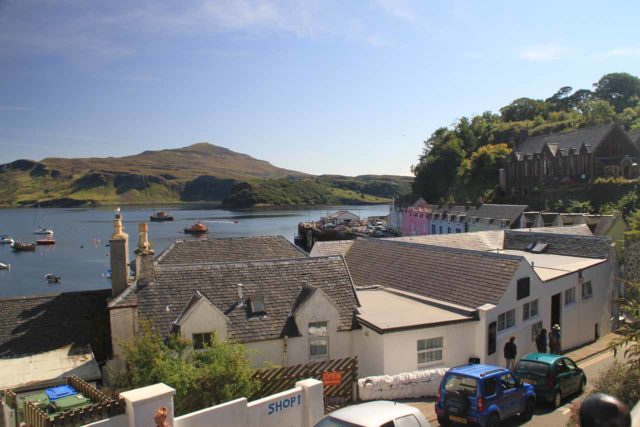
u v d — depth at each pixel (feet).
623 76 590.14
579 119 522.47
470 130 582.76
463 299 85.35
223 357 53.47
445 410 57.67
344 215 574.97
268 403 46.06
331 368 63.98
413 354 72.69
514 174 424.05
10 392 45.75
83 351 66.59
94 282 299.58
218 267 78.33
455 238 137.08
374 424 40.16
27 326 69.82
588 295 109.70
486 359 76.95
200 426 41.70
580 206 319.88
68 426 37.06
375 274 111.34
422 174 540.93
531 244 135.74
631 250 141.38
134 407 38.04
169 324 68.95
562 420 61.05
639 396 49.78
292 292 77.97
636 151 360.07
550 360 67.82
